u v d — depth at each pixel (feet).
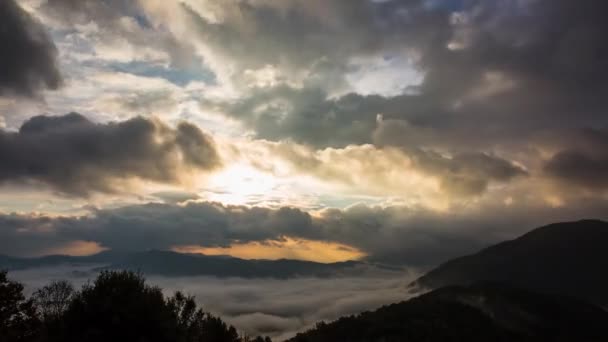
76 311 93.71
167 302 119.96
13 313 115.44
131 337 92.58
